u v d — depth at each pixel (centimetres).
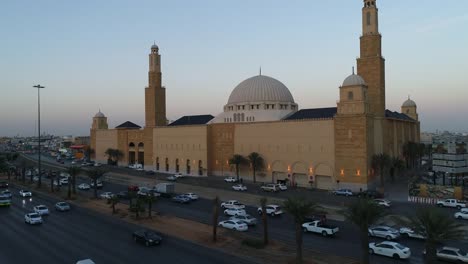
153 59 13112
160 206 6475
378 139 8438
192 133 11300
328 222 5025
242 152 9962
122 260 3525
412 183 7931
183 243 4091
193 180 9856
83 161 17162
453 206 5881
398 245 3469
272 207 5556
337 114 7962
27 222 5216
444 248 3388
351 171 7700
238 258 3494
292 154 8738
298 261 3231
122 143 14700
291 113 10838
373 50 8750
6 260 3591
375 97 8700
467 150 8444
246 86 11438
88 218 5581
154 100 12988
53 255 3731
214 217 4097
